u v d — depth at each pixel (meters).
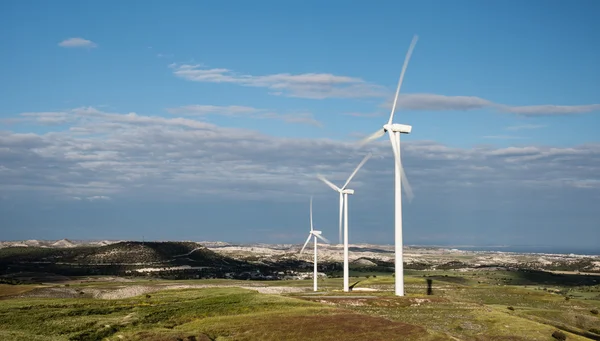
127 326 74.25
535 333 84.12
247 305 91.69
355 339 72.44
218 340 70.62
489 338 81.69
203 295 103.94
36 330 67.69
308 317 82.75
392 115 112.62
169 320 80.56
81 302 89.44
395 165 113.56
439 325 88.56
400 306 103.88
